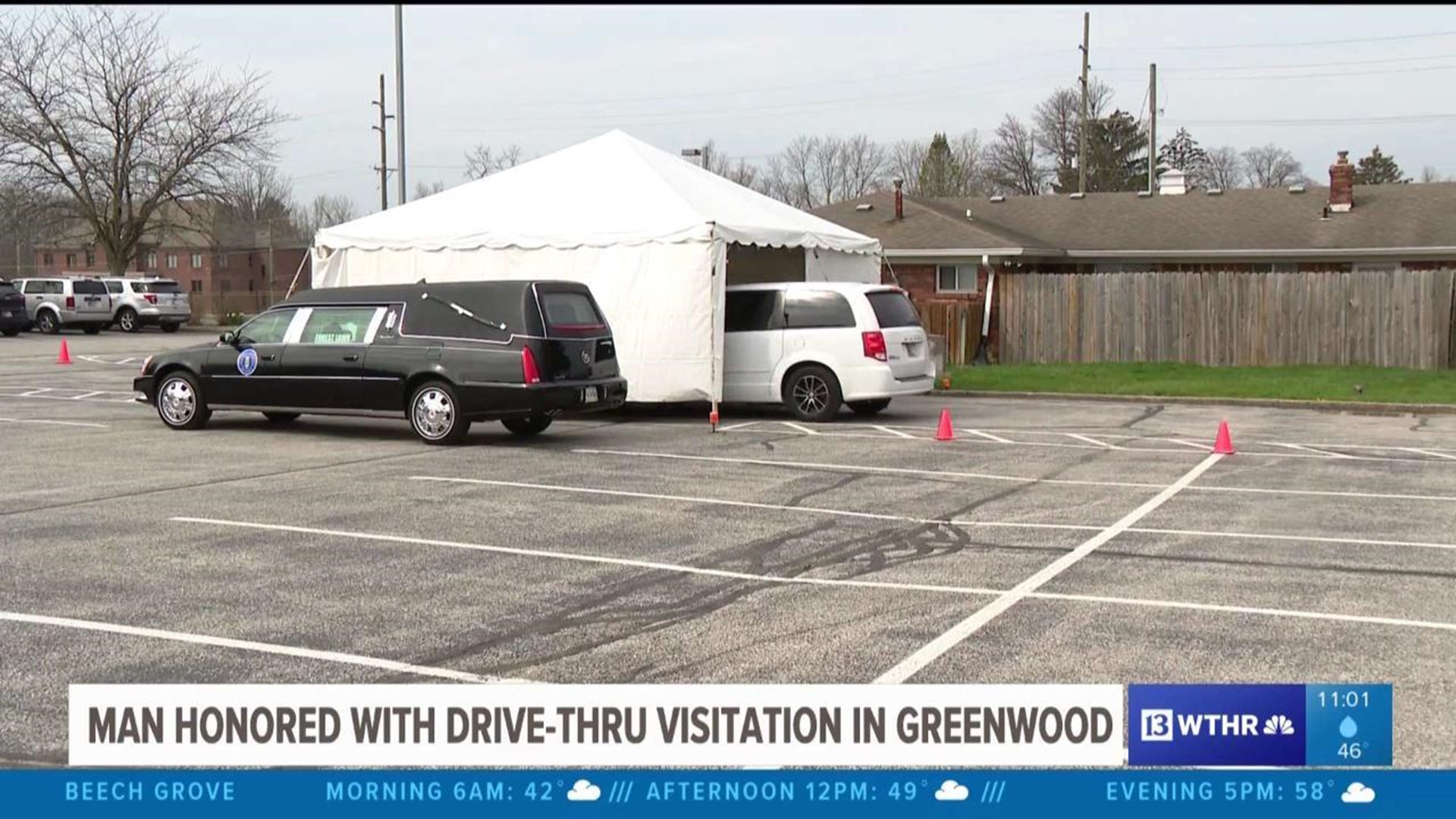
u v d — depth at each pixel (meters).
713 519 9.90
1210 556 8.66
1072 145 74.31
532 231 17.58
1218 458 13.84
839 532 9.47
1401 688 5.78
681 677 5.90
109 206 50.16
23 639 6.43
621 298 17.03
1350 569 8.26
